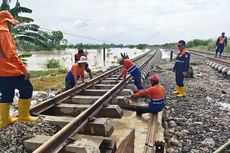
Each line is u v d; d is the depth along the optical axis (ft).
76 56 30.48
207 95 32.37
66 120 15.28
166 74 51.93
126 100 21.54
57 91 28.25
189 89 35.78
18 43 40.60
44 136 12.75
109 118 18.78
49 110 19.07
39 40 42.14
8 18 13.06
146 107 19.42
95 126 14.80
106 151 12.58
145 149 13.05
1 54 13.07
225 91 35.14
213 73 54.08
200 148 16.19
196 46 192.34
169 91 33.83
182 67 30.17
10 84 13.41
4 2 38.04
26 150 12.16
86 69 30.50
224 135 18.61
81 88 25.68
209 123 21.06
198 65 70.44
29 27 41.29
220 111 24.89
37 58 113.39
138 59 75.51
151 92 19.47
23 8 39.34
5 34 12.54
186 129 19.60
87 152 11.57
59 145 11.73
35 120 14.71
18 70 13.35
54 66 66.54
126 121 18.33
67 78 25.81
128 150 10.19
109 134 15.12
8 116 13.78
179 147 16.11
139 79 28.43
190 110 24.80
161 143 14.07
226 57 73.46
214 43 134.92
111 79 34.94
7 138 12.59
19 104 14.19
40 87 32.58
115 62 81.92
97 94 25.45
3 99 13.47
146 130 16.44
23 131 13.34
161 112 20.33
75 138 13.64
